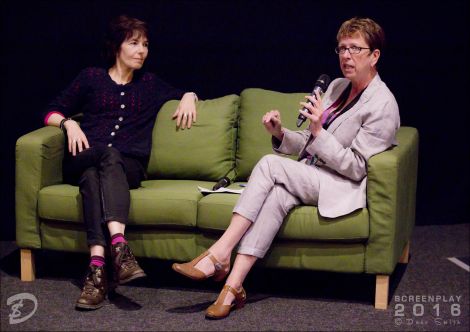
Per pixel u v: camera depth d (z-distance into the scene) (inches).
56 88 194.7
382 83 153.9
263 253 146.8
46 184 161.9
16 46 193.2
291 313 147.3
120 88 171.9
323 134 147.5
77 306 147.0
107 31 172.6
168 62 194.2
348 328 140.6
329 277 167.8
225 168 173.2
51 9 191.6
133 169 163.3
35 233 161.2
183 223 153.7
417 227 203.6
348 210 145.9
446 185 201.8
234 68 193.6
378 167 144.9
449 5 190.4
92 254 151.2
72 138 163.5
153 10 192.1
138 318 144.2
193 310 148.1
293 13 190.4
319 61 191.8
